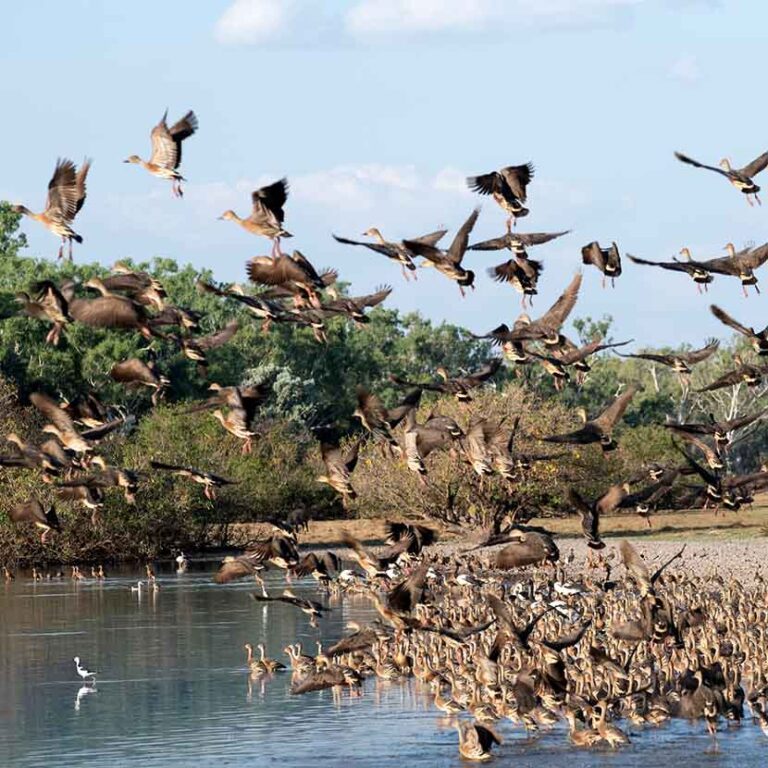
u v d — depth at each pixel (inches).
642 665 2096.5
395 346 6658.5
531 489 3986.2
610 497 1418.6
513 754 1721.2
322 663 2140.7
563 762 1680.6
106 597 3267.7
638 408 6417.3
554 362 1457.9
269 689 2121.1
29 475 3784.5
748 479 1596.9
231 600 3186.5
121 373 1322.6
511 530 1270.9
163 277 5772.6
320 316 1441.9
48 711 1987.0
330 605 3068.4
